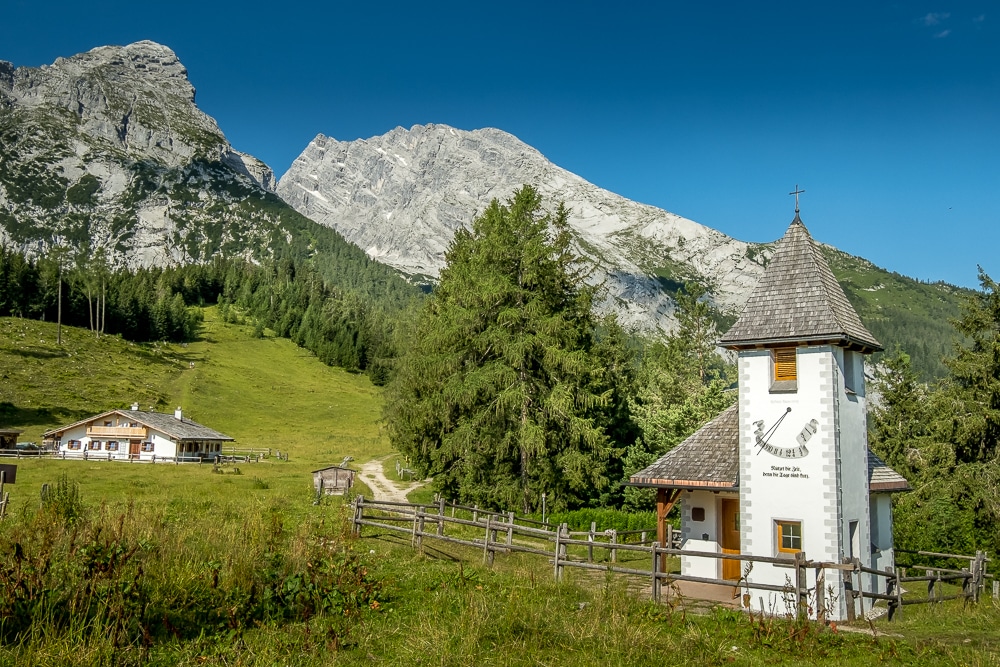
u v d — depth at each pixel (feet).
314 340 530.68
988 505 114.62
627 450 137.80
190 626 37.27
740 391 67.56
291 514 98.17
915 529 92.89
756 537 64.64
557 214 142.20
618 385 157.99
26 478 146.30
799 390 64.49
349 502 106.32
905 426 172.55
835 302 67.62
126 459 234.38
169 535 55.52
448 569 59.31
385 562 62.18
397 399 182.60
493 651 36.81
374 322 552.82
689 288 240.73
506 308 127.54
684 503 75.56
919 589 77.46
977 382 129.90
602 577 67.36
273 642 35.76
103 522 55.11
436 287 157.79
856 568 51.72
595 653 37.78
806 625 44.93
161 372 396.37
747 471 66.03
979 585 65.51
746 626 46.52
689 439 76.84
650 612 47.42
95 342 417.08
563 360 123.85
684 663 37.47
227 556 48.19
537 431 119.85
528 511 125.80
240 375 432.25
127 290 491.72
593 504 134.31
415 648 36.22
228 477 171.01
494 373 123.65
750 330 67.21
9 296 435.94
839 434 62.95
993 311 132.87
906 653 42.68
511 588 51.19
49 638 31.45
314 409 383.86
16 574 37.40
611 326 170.71
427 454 142.51
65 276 478.59
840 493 61.87
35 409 297.12
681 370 224.53
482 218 148.66
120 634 32.89
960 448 126.11
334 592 44.06
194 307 595.88
